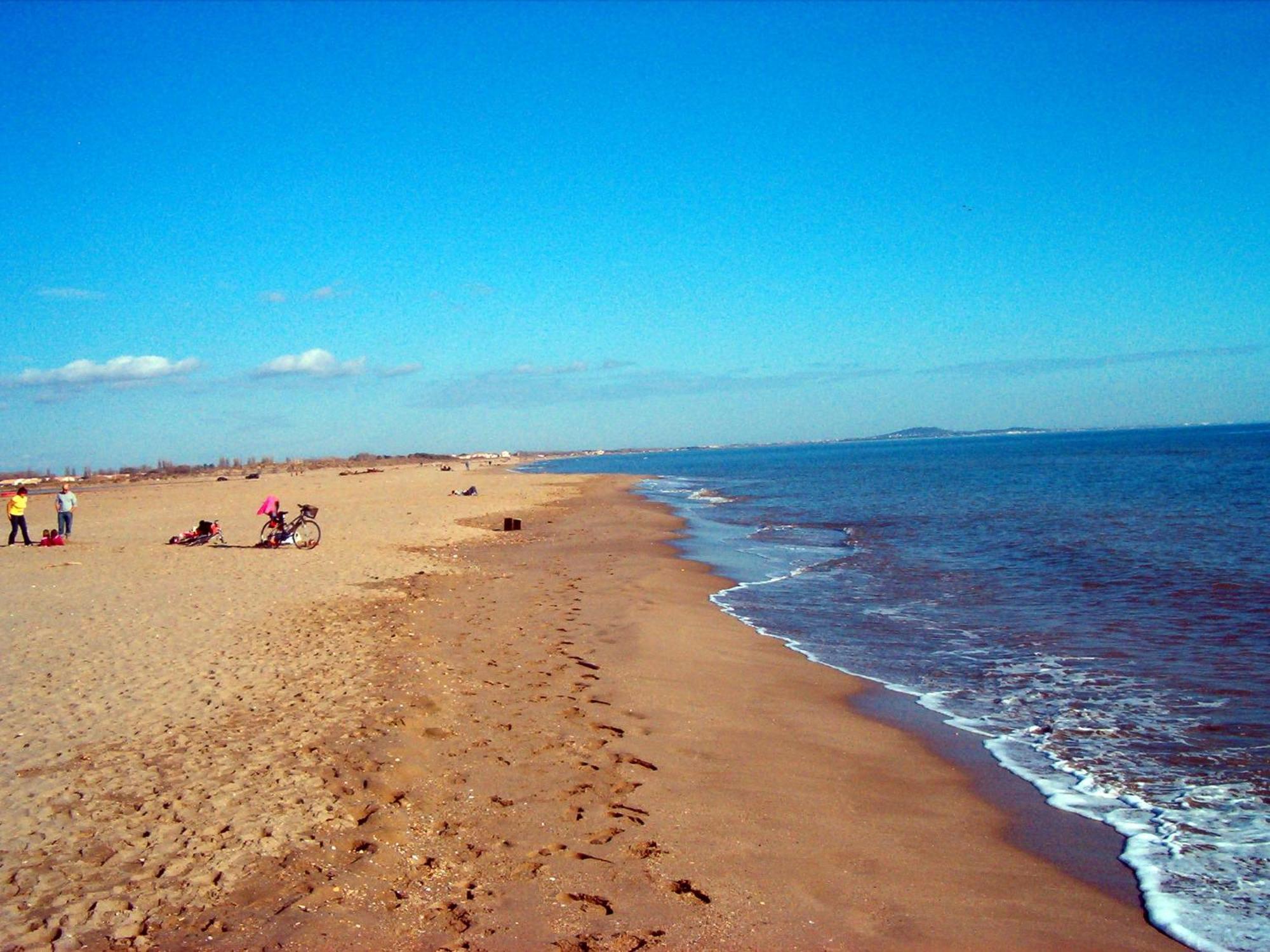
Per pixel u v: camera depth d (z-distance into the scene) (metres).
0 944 4.17
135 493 63.66
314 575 17.47
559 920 4.62
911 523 30.30
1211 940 4.70
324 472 111.25
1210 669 10.43
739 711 9.02
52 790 6.17
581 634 12.41
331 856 5.20
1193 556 19.38
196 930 4.36
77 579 16.69
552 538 27.20
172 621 12.52
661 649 11.63
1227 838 6.02
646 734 8.02
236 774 6.49
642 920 4.66
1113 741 8.08
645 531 29.36
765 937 4.54
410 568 18.94
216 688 8.91
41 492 69.56
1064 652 11.64
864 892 5.16
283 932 4.35
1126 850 5.86
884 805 6.65
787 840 5.85
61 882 4.83
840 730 8.59
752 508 40.38
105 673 9.48
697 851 5.58
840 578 18.88
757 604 15.82
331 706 8.30
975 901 5.11
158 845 5.30
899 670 11.04
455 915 4.62
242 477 104.12
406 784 6.46
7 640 11.20
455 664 10.23
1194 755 7.65
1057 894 5.22
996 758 7.76
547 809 6.16
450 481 73.69
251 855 5.18
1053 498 39.00
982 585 17.27
